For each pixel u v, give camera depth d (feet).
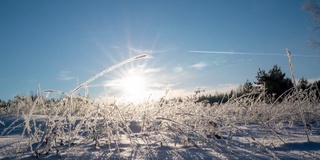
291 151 10.54
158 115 14.40
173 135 12.46
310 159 9.35
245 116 17.90
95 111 11.82
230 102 19.52
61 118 10.91
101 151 10.05
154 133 12.98
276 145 11.63
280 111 20.59
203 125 13.19
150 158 9.14
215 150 10.32
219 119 12.98
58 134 10.96
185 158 9.21
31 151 9.97
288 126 18.37
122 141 11.91
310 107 21.54
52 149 10.48
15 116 20.29
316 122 20.29
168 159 9.08
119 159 9.05
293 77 13.43
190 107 16.89
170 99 16.76
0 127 16.99
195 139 11.90
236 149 10.76
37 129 10.44
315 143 11.81
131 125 14.88
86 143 11.46
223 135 14.29
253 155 9.78
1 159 9.16
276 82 63.46
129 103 15.51
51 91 10.77
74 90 10.81
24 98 21.26
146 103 15.89
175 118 13.79
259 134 14.74
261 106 21.34
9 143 11.64
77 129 11.36
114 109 11.92
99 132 11.14
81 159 9.04
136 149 10.42
